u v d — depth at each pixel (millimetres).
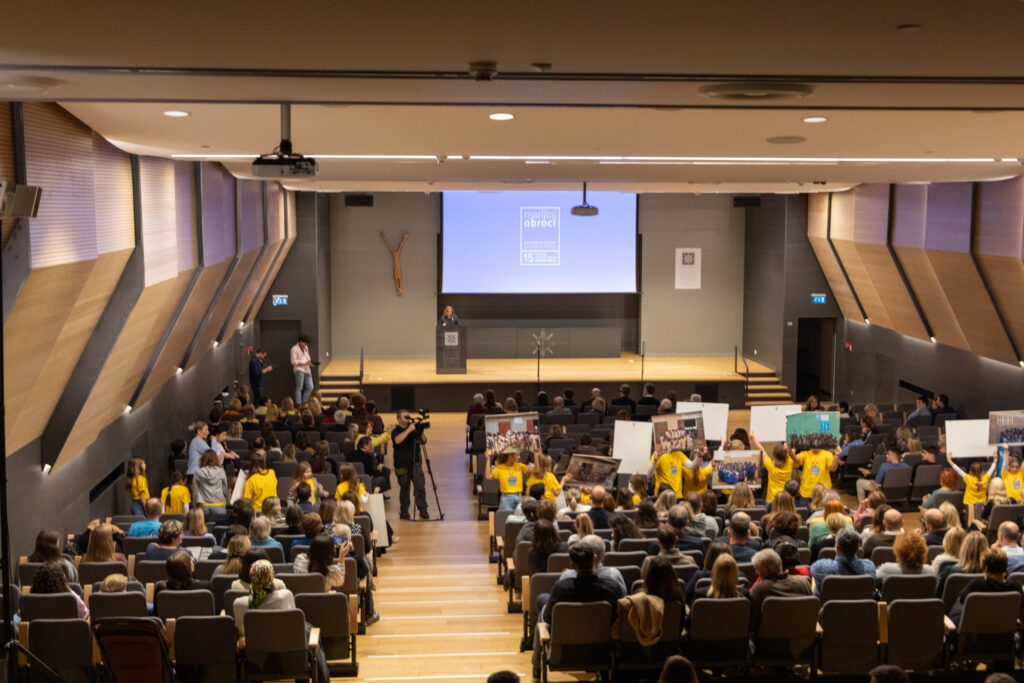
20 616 7113
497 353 26469
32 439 10336
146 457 14945
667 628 6941
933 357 19844
